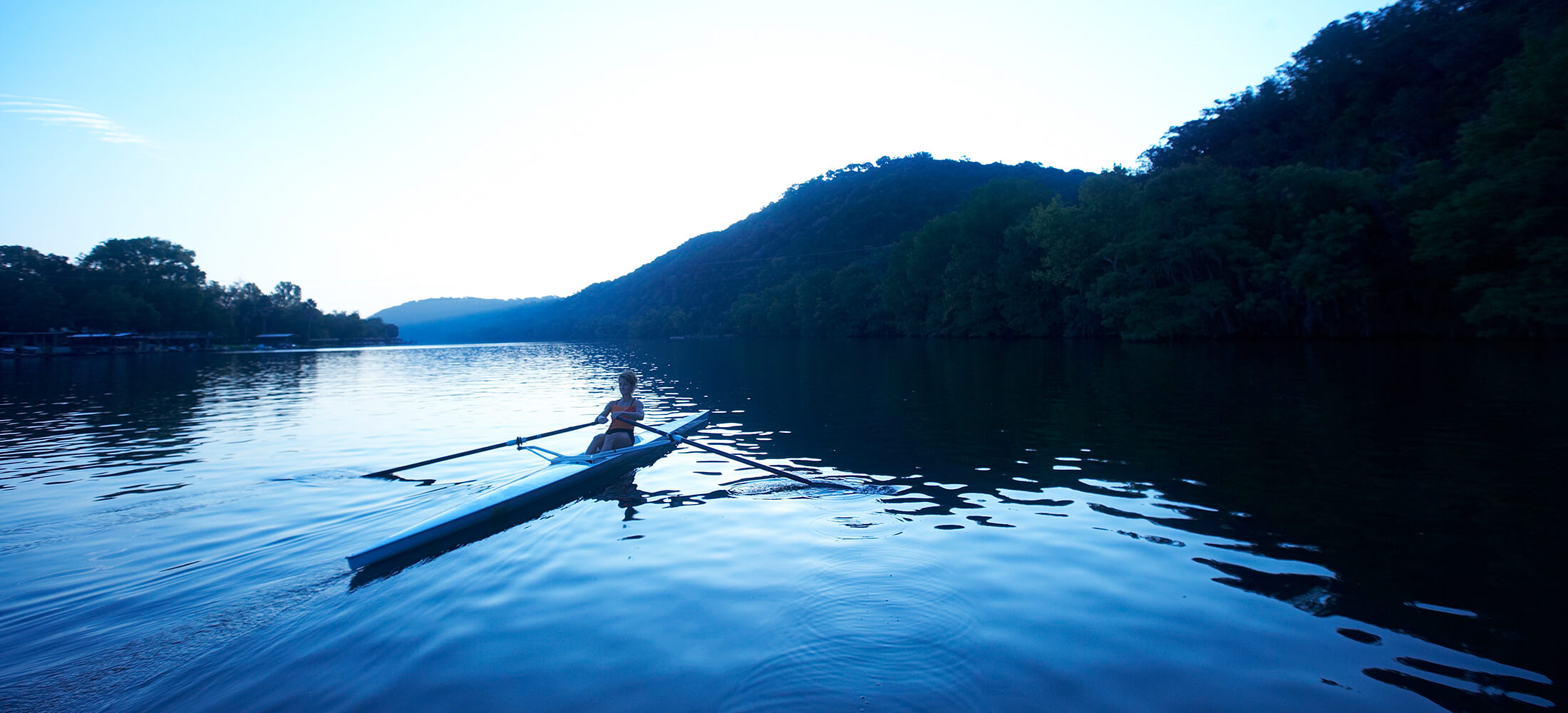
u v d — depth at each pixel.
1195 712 3.36
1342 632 4.18
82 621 4.61
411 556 5.82
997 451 10.02
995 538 5.99
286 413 17.47
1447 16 60.22
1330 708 3.39
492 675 3.80
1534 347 29.25
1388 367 21.95
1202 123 73.00
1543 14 39.62
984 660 3.86
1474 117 47.69
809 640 4.11
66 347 80.56
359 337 160.62
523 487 7.44
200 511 7.39
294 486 8.59
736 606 4.63
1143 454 9.55
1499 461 8.55
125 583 5.31
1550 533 5.90
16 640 4.36
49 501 7.99
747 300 120.25
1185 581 4.99
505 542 6.14
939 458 9.60
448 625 4.46
